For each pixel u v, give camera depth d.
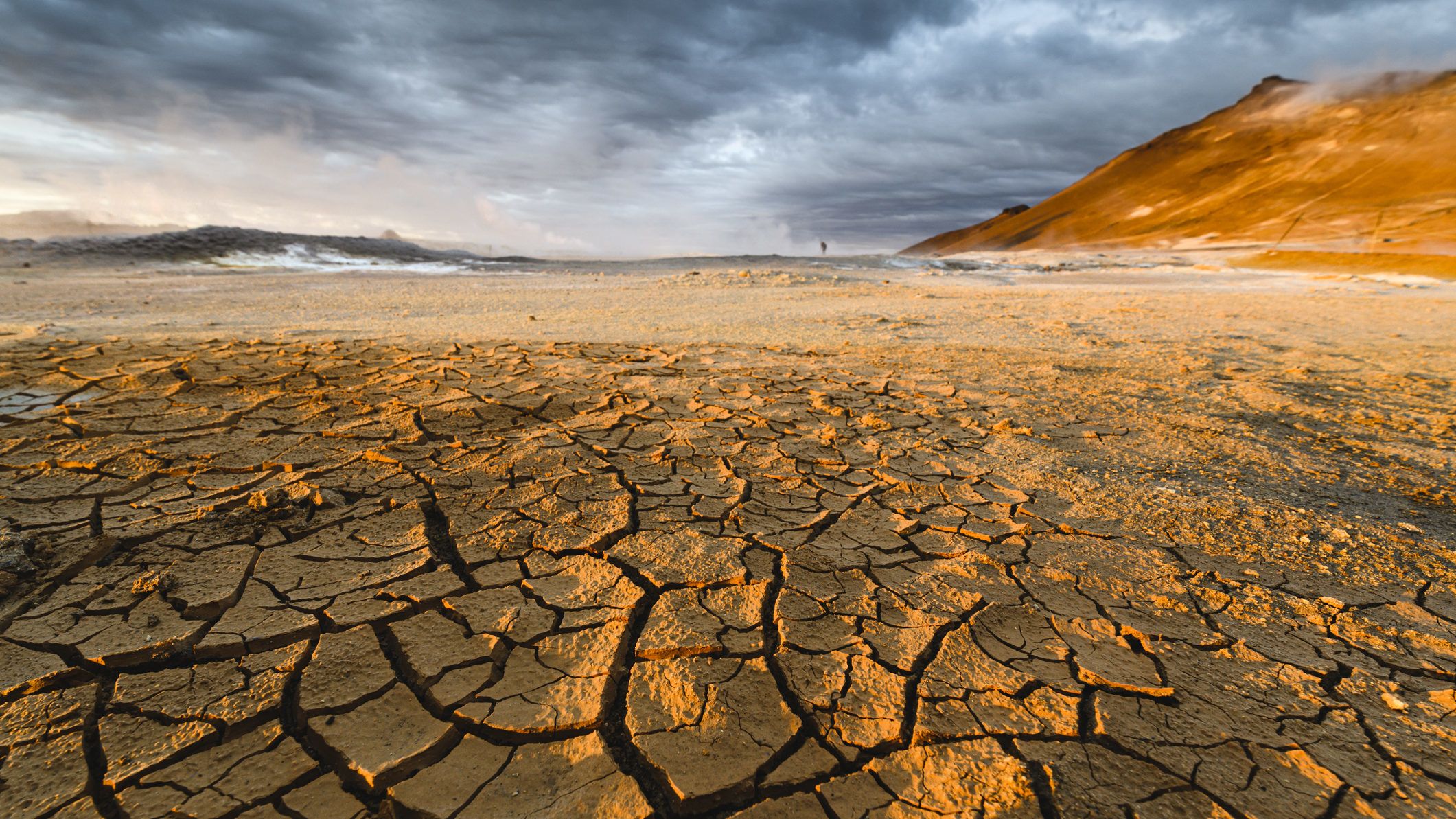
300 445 3.83
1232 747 1.77
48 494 3.06
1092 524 3.12
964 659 2.12
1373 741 1.79
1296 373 6.74
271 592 2.38
